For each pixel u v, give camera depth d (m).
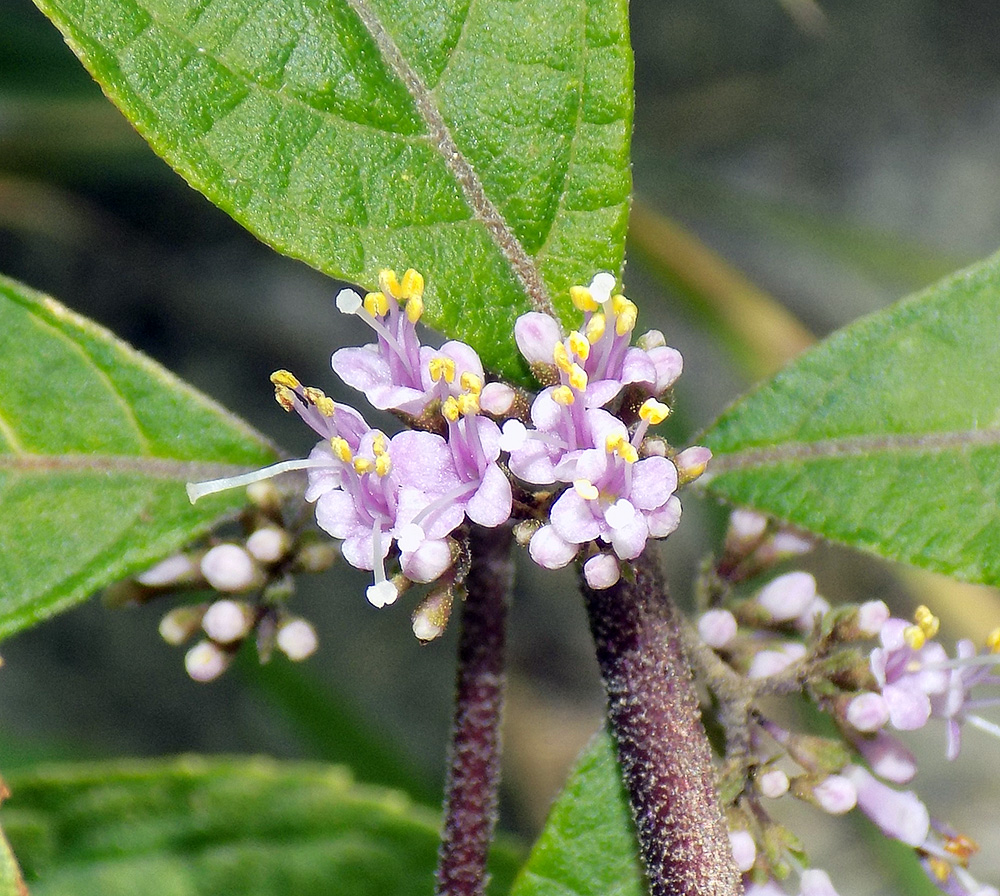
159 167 0.23
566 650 0.25
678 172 0.24
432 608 0.14
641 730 0.14
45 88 0.20
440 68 0.15
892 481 0.15
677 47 0.26
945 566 0.15
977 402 0.15
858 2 0.26
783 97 0.26
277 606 0.15
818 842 0.24
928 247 0.24
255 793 0.16
